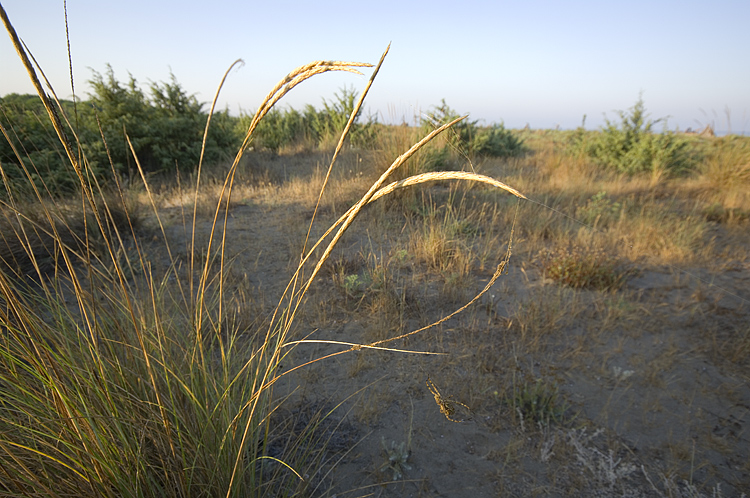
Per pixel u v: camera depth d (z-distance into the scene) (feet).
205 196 22.85
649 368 9.76
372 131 36.88
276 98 2.95
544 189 25.11
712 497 6.72
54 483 4.29
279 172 31.01
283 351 9.75
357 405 8.37
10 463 4.18
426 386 8.95
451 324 11.27
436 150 25.20
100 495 4.19
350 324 11.16
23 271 11.55
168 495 4.64
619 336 10.99
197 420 5.14
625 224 18.81
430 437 7.73
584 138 37.22
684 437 7.90
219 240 16.25
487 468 7.17
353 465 7.08
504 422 8.11
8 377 4.51
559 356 10.13
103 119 27.84
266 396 6.04
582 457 7.39
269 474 6.53
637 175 31.68
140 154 29.17
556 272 13.83
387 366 9.56
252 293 12.39
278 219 19.33
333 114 42.93
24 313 3.90
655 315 11.99
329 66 2.54
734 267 15.44
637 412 8.50
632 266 15.31
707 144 38.40
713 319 11.79
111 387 4.82
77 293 4.21
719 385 9.27
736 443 7.78
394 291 12.53
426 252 15.20
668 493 6.74
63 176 17.69
